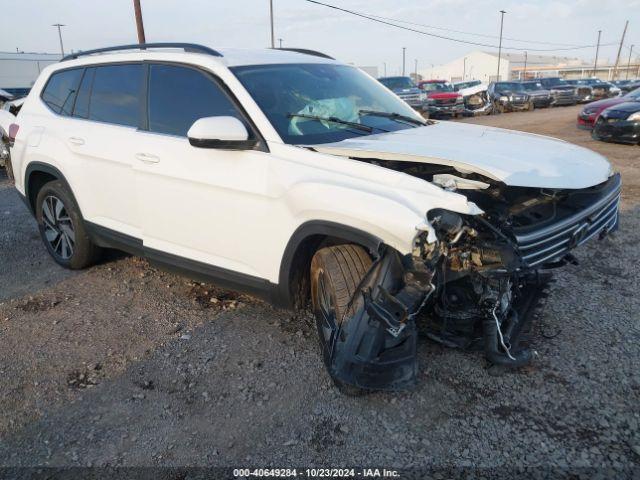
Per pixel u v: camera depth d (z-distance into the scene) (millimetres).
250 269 3338
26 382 3164
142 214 3855
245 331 3660
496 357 2799
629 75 100375
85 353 3461
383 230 2543
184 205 3541
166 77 3795
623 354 3197
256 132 3234
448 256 2533
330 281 2889
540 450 2492
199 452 2574
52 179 4973
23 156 4836
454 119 23203
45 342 3611
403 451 2527
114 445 2637
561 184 2805
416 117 4199
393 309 2549
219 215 3361
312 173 2928
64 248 4863
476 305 2736
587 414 2709
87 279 4656
